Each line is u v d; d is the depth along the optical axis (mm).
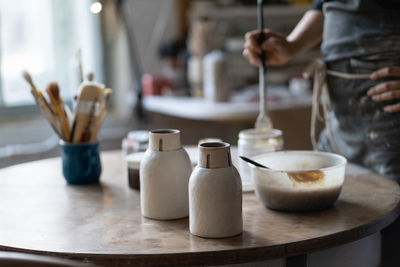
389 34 1247
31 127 2994
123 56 3312
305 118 2525
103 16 3180
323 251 915
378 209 1015
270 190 1014
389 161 1278
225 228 880
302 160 1147
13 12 2924
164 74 3242
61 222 998
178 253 817
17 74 2996
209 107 2471
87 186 1273
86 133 1296
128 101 3340
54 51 3086
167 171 982
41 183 1310
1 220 1017
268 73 3395
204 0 3307
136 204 1109
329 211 1016
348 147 1363
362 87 1305
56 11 3066
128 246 857
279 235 887
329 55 1363
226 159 886
